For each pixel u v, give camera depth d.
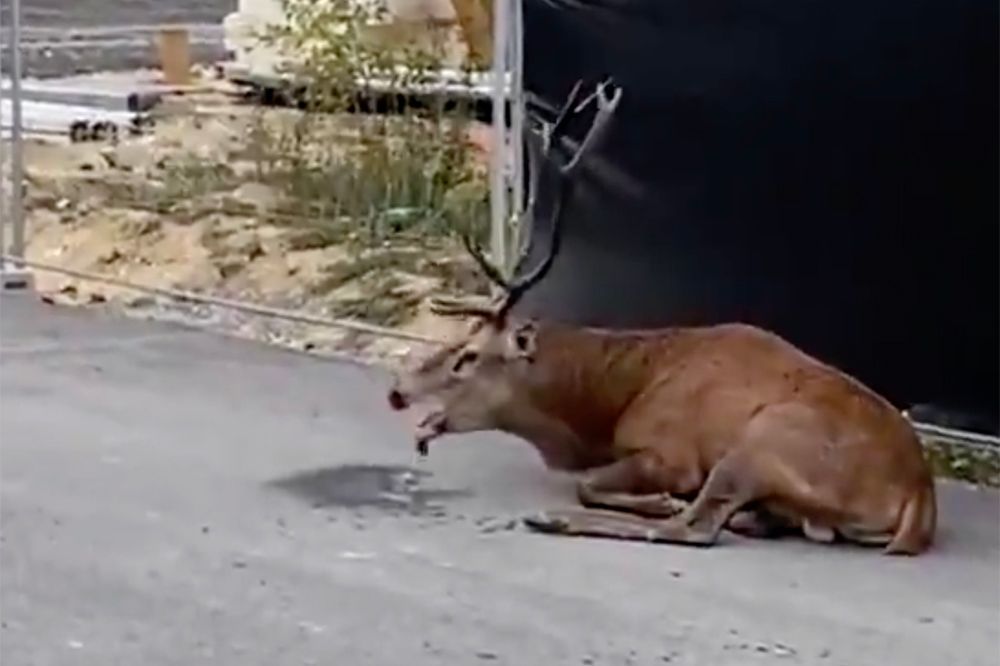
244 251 15.73
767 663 7.20
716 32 11.13
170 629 7.45
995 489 10.02
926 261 10.62
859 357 10.87
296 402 11.56
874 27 10.62
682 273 11.40
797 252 11.02
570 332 9.38
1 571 8.12
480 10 15.75
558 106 11.81
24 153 18.17
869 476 8.69
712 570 8.36
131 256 16.08
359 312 13.98
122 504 9.21
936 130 10.51
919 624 7.68
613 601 7.89
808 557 8.61
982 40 10.32
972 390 10.53
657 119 11.39
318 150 17.16
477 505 9.34
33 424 10.83
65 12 24.70
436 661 7.14
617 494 9.14
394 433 10.78
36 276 15.70
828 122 10.83
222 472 9.87
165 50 22.86
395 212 15.42
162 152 19.11
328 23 17.23
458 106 16.16
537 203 11.80
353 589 7.98
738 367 8.95
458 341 9.48
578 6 11.64
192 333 13.71
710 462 8.91
